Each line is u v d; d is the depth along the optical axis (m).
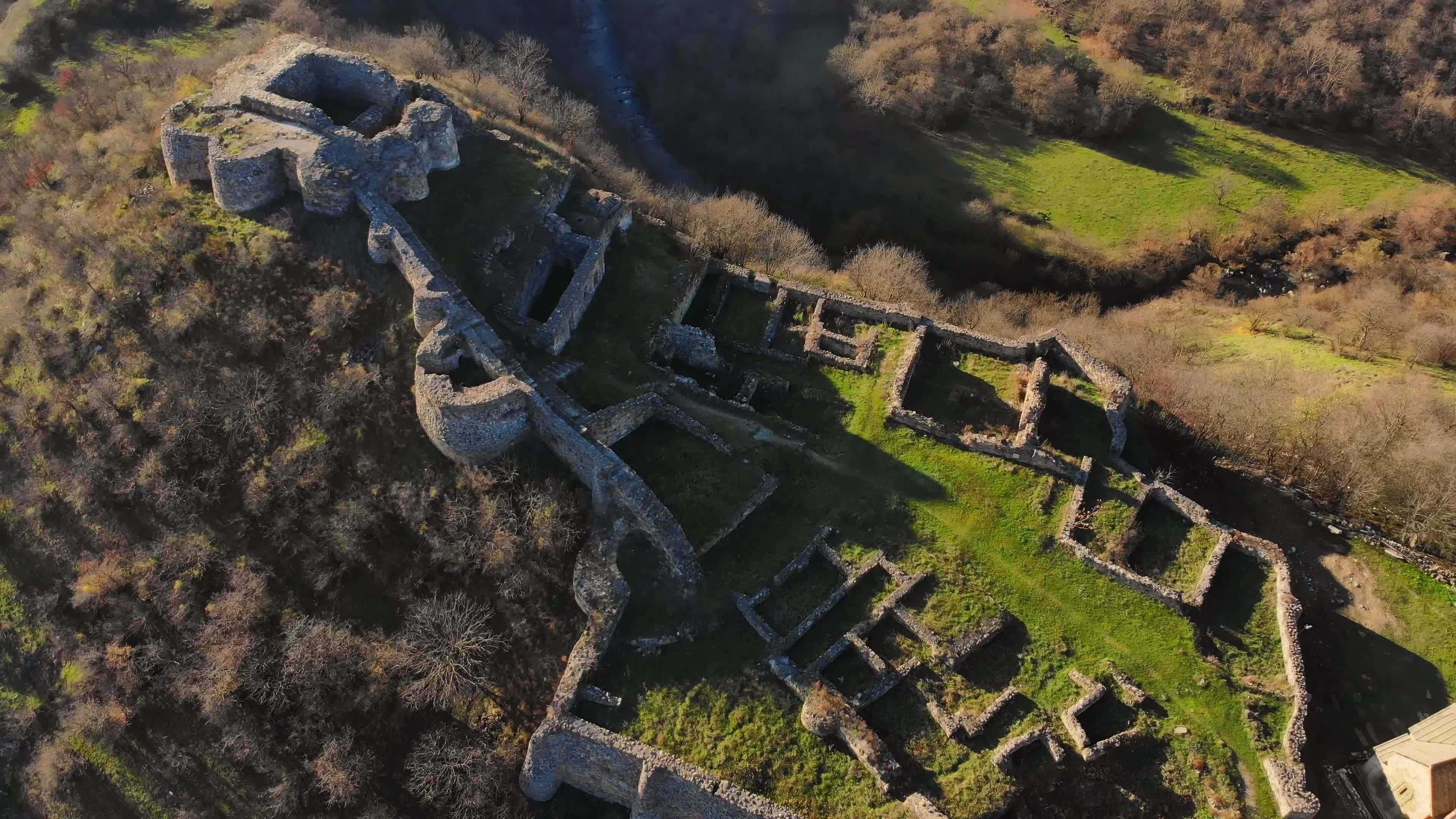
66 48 70.25
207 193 48.28
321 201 46.00
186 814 38.78
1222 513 45.44
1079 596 40.22
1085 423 46.62
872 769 34.81
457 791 37.66
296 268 45.81
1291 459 47.56
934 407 47.78
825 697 35.94
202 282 45.75
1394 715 38.78
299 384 43.75
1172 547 42.25
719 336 51.25
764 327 51.91
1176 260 72.69
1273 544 41.62
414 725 39.00
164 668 40.94
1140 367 53.19
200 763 39.53
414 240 44.72
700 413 45.72
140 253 46.69
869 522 42.53
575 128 65.94
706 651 38.25
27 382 46.47
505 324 45.69
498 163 52.50
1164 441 48.06
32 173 55.38
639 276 52.00
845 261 67.81
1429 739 35.28
